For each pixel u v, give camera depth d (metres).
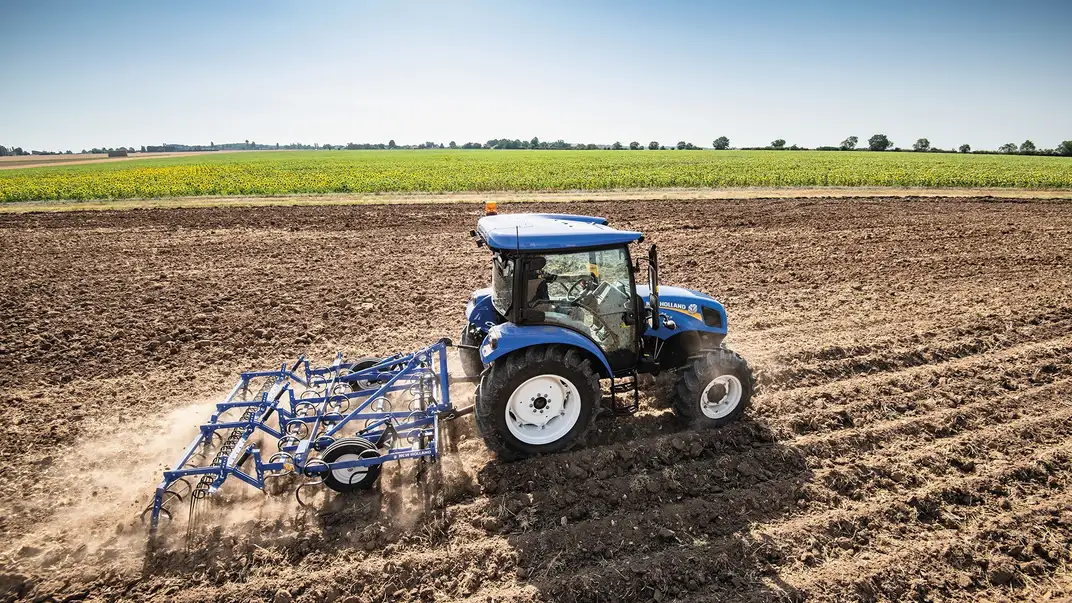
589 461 5.05
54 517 4.47
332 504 4.54
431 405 4.96
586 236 4.88
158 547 4.15
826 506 4.49
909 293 9.92
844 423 5.66
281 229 16.16
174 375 6.91
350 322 8.66
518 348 4.89
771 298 9.73
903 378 6.52
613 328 5.34
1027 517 4.33
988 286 10.29
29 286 10.55
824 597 3.68
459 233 15.61
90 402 6.24
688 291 6.05
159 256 12.88
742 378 5.42
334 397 5.12
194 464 5.05
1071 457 5.02
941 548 4.05
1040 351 7.20
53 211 19.62
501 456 5.08
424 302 9.59
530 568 3.92
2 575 3.88
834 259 12.46
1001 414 5.73
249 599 3.72
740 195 23.98
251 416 4.80
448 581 3.84
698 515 4.39
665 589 3.74
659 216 18.44
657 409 5.87
